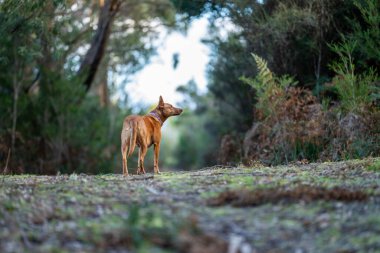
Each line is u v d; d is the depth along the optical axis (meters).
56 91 25.14
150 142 13.22
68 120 25.38
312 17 18.41
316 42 18.72
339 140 15.74
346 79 16.09
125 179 11.27
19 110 24.47
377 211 7.93
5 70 23.88
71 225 7.55
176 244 6.59
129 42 31.20
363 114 15.60
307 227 7.40
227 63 23.89
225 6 21.41
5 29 18.47
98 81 33.94
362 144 15.13
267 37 19.86
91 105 28.52
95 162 26.05
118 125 28.44
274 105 17.02
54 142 24.78
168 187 9.93
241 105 24.91
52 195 9.38
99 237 6.97
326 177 10.81
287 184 9.87
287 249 6.74
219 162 20.67
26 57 21.66
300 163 14.23
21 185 10.56
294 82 18.67
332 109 16.53
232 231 7.23
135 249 6.57
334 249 6.69
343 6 18.22
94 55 26.94
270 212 8.01
